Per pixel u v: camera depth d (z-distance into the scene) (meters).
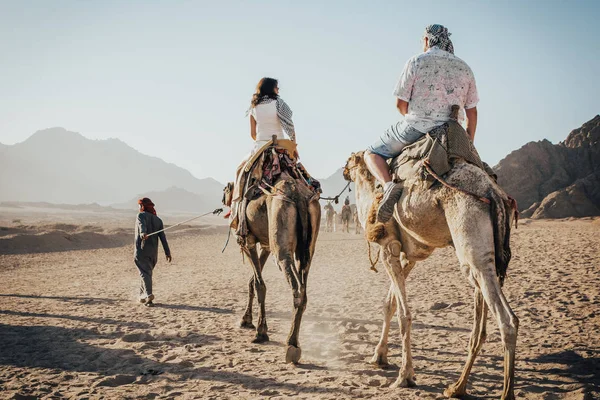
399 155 5.59
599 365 6.09
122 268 20.27
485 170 5.48
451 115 5.35
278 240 6.87
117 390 5.83
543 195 98.69
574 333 7.56
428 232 5.15
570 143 107.69
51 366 6.84
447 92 5.35
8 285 15.21
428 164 5.03
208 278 16.62
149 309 10.94
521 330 7.90
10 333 8.72
